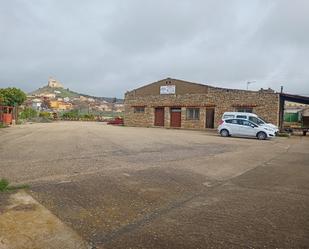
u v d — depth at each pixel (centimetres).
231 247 356
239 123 2186
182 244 362
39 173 704
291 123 3778
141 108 3719
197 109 3222
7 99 3981
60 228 398
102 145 1334
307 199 562
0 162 841
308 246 362
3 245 347
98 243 361
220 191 613
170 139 1791
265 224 430
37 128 2692
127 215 456
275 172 830
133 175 723
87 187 597
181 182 675
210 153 1185
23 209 460
